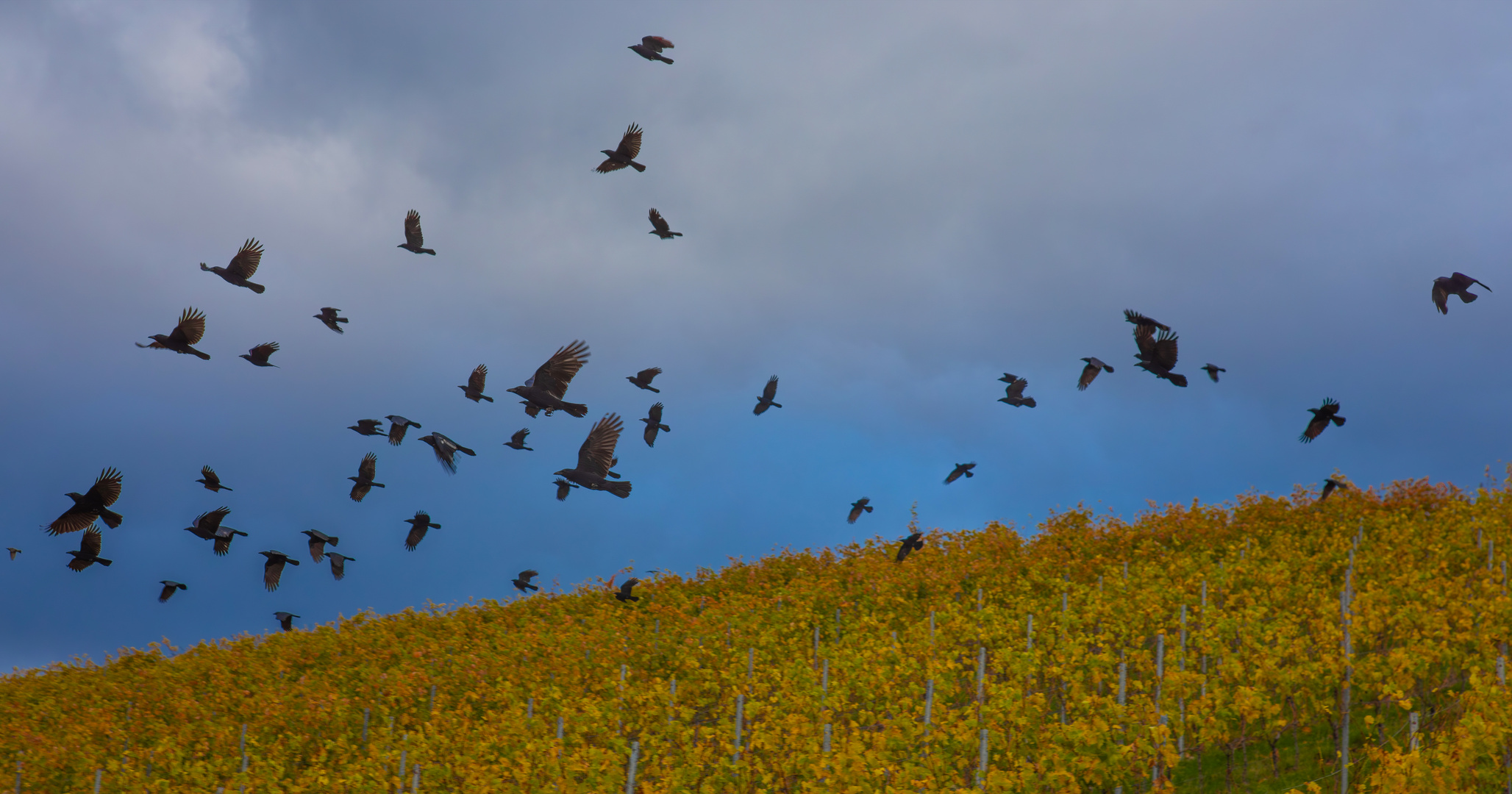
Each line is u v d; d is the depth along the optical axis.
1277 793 16.05
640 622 31.52
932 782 14.80
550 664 27.47
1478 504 27.25
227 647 37.22
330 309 16.89
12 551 16.50
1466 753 12.05
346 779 21.88
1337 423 15.76
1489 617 16.83
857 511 27.88
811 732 16.95
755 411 25.66
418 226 17.03
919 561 30.38
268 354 16.00
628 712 21.97
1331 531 28.64
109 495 14.46
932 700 18.31
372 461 18.88
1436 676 16.45
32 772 26.48
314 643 35.22
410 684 27.59
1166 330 15.26
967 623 21.88
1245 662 17.31
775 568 34.44
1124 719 15.35
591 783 18.16
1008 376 21.30
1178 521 31.03
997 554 30.42
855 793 14.68
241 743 26.47
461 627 34.31
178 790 24.02
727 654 25.55
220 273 15.09
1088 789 16.16
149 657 37.28
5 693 35.50
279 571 18.17
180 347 15.17
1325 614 18.39
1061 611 23.33
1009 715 15.74
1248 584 23.36
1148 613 20.86
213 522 17.23
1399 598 19.86
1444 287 13.58
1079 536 31.41
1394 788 11.91
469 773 20.05
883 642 22.55
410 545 19.27
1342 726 15.57
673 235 19.39
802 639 27.02
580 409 11.18
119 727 28.62
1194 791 17.19
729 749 17.47
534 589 30.56
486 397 15.76
